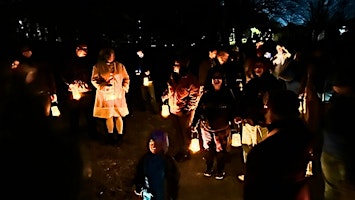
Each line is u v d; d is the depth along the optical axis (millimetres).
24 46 5785
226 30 19953
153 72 16250
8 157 1619
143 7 15422
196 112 6141
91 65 7414
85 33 13273
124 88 7109
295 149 2742
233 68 6422
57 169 1696
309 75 5371
